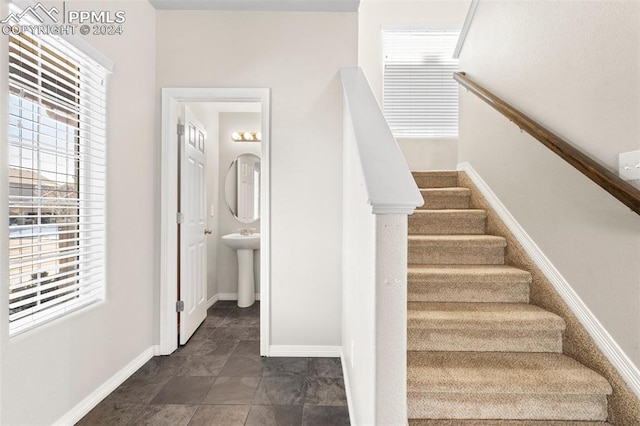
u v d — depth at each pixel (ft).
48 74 5.02
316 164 7.98
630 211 4.20
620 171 4.27
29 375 4.60
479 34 8.39
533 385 4.32
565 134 5.36
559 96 5.49
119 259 6.62
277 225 7.97
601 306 4.62
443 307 5.75
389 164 3.93
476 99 8.59
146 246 7.61
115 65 6.46
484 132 8.13
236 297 13.09
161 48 8.00
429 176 9.47
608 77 4.50
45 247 5.35
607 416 4.37
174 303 8.17
